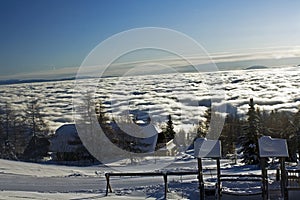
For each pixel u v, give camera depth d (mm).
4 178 17953
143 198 13047
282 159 11789
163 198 13102
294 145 29766
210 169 20812
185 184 15039
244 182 14695
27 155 35906
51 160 29812
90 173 20203
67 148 27766
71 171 21406
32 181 17141
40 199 11906
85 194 13578
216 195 12508
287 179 12703
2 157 35906
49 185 16094
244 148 28156
